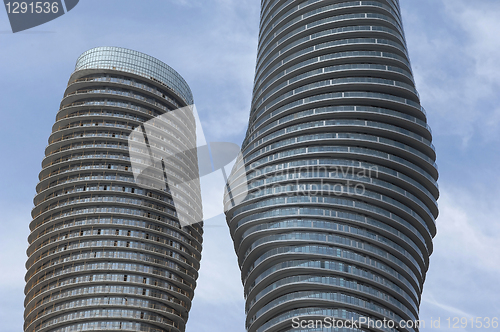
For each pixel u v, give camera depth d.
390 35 147.75
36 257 165.00
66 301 153.12
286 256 114.31
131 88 185.88
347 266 112.31
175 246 167.25
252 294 117.75
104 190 167.75
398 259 117.50
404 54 146.88
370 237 117.56
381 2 155.50
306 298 106.94
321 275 111.44
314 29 151.12
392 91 139.12
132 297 154.88
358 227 119.44
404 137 132.38
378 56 142.75
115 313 150.88
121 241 162.12
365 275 111.69
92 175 170.88
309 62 145.50
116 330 148.25
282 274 114.00
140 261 160.25
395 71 141.12
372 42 144.62
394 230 120.50
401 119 134.00
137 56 194.12
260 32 173.25
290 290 111.50
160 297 157.88
